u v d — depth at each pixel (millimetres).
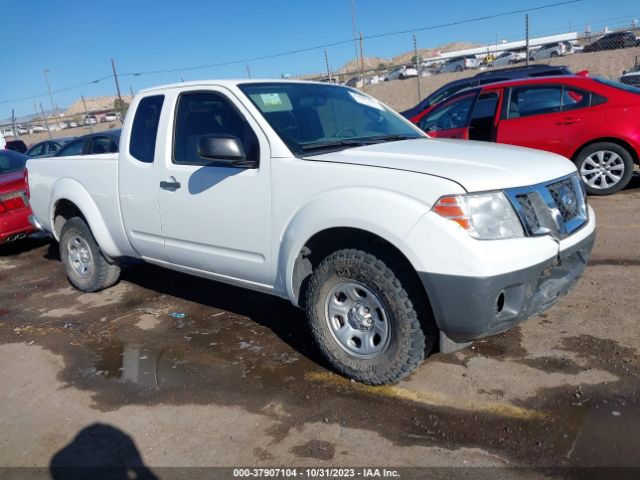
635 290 4359
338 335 3395
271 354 3906
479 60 32938
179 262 4359
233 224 3750
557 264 3221
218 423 3143
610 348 3527
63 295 5668
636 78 16047
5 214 6777
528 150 3670
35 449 3057
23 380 3875
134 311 4984
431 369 3490
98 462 2896
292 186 3383
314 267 3594
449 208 2818
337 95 4383
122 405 3426
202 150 3514
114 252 5078
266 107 3777
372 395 3271
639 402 2963
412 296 3045
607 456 2596
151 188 4312
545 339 3725
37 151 16250
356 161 3271
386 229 2941
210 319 4641
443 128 8594
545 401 3053
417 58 15648
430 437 2850
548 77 7656
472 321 2846
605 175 7320
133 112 4555
